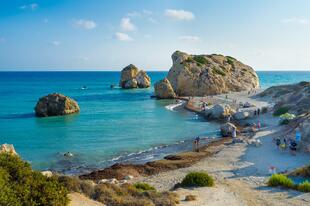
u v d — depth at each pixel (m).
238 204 21.33
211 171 33.53
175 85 132.25
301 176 28.97
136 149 47.91
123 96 130.00
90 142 52.03
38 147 48.47
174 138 55.28
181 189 24.73
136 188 25.16
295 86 107.62
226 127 56.34
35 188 13.59
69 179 19.44
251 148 44.00
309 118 45.62
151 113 84.75
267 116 71.00
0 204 11.45
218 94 128.88
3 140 52.75
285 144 42.09
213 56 153.62
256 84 151.62
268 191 24.81
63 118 76.31
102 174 34.59
